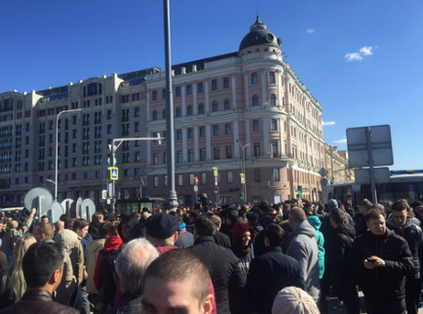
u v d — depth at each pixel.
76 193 66.81
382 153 8.89
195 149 52.38
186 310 1.48
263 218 8.38
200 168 51.62
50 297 2.76
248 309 3.92
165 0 12.15
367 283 4.49
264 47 50.69
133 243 2.77
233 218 7.03
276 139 49.03
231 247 4.73
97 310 3.95
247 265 4.56
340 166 113.38
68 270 4.54
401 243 4.38
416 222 6.67
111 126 63.78
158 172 54.75
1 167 75.75
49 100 75.12
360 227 7.16
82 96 67.69
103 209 16.94
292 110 55.28
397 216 5.36
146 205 20.75
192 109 53.34
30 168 71.38
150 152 55.91
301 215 4.96
